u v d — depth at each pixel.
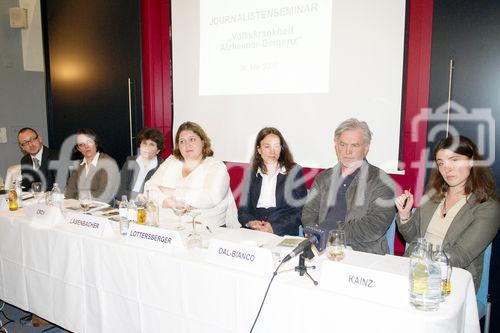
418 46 2.51
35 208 2.13
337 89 2.85
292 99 3.05
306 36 2.95
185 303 1.61
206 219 2.49
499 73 2.27
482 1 2.28
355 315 1.27
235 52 3.29
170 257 1.63
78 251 1.90
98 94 4.09
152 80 3.73
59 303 2.00
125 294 1.77
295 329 1.38
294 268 1.51
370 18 2.68
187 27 3.54
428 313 1.20
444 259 1.39
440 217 1.95
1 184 3.15
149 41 3.68
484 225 1.79
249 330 1.48
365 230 2.14
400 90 2.62
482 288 1.92
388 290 1.28
